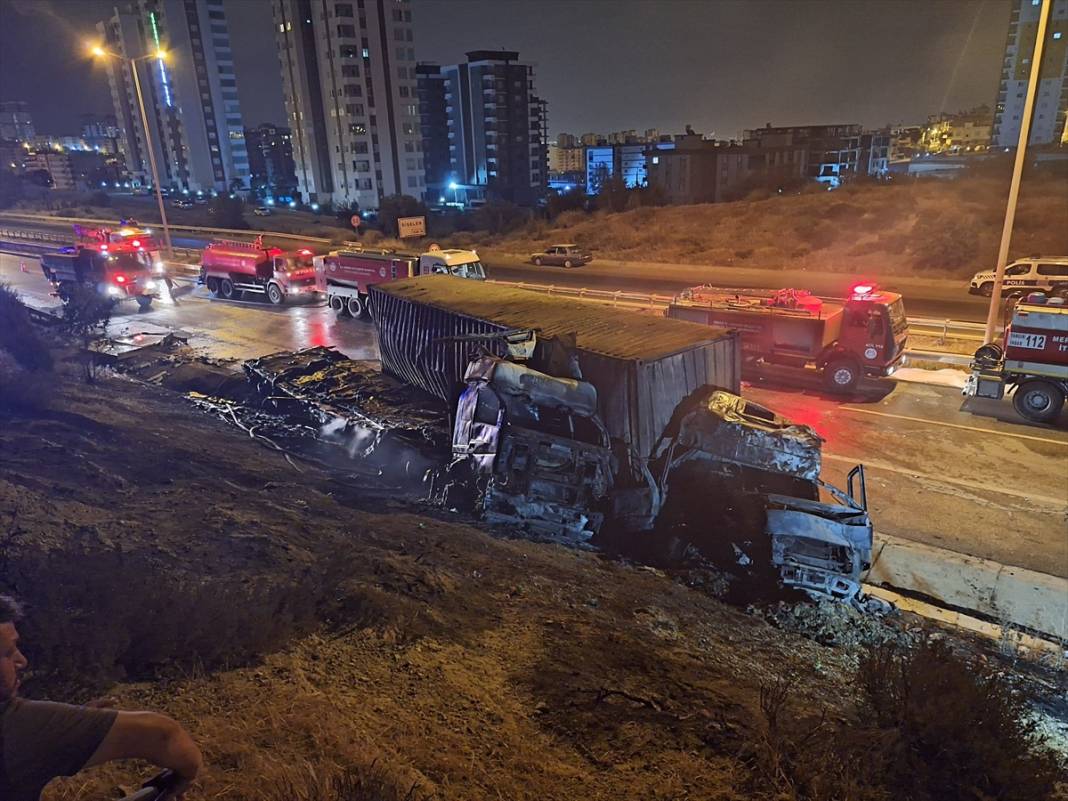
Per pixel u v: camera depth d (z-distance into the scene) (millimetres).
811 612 8508
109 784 3445
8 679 1733
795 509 9430
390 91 92812
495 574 7660
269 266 31484
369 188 94250
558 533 10008
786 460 9969
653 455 10766
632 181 126562
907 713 4477
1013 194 18344
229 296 33625
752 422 10438
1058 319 15234
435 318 14930
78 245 32188
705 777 4086
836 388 18531
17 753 1665
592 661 5711
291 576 6832
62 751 1725
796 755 4270
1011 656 8109
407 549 8062
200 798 3297
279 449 13594
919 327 24484
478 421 10484
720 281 35094
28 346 17531
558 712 4809
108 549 6895
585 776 4059
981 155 112562
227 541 7594
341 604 6242
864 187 60438
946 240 36500
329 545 7941
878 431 15789
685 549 9859
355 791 3365
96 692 4395
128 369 20562
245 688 4656
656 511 10227
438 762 3994
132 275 30062
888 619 8734
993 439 15125
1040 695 7098
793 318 18531
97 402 15102
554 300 15477
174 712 4246
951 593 9719
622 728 4625
